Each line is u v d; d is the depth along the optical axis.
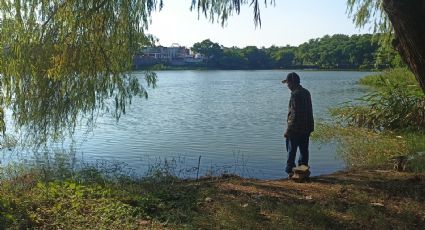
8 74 10.70
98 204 6.30
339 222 5.80
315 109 27.12
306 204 6.52
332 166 11.38
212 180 8.35
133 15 10.93
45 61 10.61
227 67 144.50
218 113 27.16
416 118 16.64
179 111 28.42
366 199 6.68
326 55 125.25
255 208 6.27
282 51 148.38
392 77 22.39
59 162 10.87
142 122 22.34
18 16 10.65
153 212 6.19
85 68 10.75
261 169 11.30
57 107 10.97
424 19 5.26
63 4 10.54
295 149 8.80
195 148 14.77
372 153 12.38
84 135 16.98
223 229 5.58
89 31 10.48
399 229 5.57
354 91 45.09
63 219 5.80
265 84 65.44
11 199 6.41
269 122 22.47
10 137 13.38
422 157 8.98
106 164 11.48
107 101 11.72
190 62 142.12
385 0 5.50
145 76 12.16
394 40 5.84
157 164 11.22
